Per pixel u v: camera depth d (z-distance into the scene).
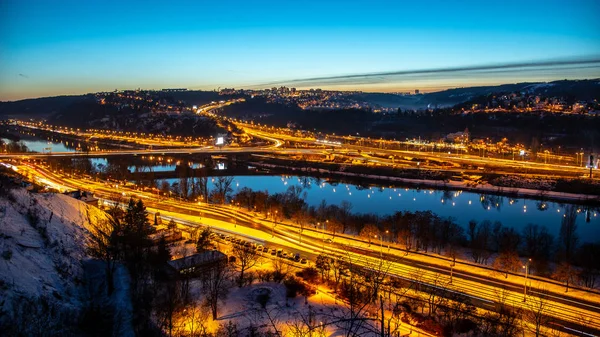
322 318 95.62
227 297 107.44
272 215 193.62
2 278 79.88
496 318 96.75
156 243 140.00
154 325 87.50
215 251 130.12
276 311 100.56
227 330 89.75
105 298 97.19
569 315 103.12
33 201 134.25
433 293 108.94
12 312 73.12
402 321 97.12
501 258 130.38
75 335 78.00
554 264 139.38
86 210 153.00
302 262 136.38
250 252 132.50
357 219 179.62
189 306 98.94
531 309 103.25
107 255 102.19
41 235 110.81
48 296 84.94
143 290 99.38
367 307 99.75
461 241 158.62
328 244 156.88
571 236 155.38
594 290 117.38
